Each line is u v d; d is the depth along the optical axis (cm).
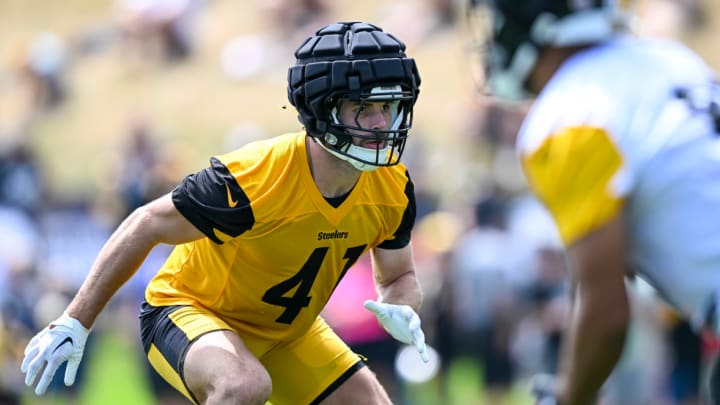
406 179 1473
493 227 3825
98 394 4300
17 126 7888
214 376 1377
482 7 1344
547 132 1245
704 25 6250
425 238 4138
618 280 1219
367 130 1339
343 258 1466
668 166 1216
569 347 1272
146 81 7975
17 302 3872
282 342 1566
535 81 1332
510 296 3753
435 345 3712
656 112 1227
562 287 3638
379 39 1354
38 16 9250
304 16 7594
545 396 1446
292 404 1584
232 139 5062
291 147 1402
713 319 1241
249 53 7706
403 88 1359
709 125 1225
